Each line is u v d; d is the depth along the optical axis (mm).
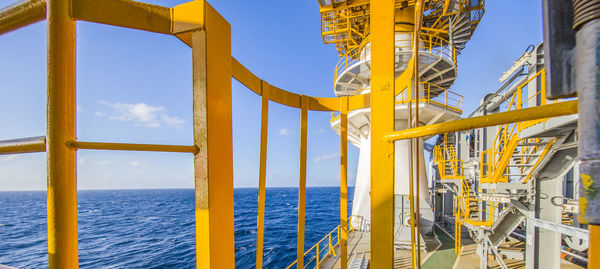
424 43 13266
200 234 1413
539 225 5914
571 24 618
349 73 13391
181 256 19188
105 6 1374
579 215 552
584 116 552
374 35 1696
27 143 1194
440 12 12633
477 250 9055
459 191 12742
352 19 13445
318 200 69250
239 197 81125
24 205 70375
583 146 549
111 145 1249
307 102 3920
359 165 14672
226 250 1542
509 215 7387
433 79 14227
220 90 1579
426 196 13000
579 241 8102
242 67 2578
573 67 605
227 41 1712
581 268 7844
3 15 1272
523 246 9367
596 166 517
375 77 1668
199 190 1435
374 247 1584
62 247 1147
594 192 520
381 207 1583
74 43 1279
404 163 12617
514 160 8117
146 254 19812
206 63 1454
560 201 5621
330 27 14273
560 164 5645
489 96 10727
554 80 611
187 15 1504
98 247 22203
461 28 13758
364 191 13602
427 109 11312
